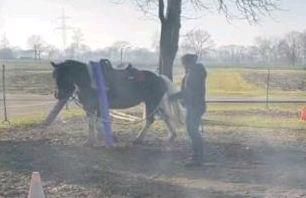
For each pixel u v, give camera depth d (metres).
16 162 10.62
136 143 12.83
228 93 43.22
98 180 9.15
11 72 55.94
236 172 10.07
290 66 100.50
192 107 10.38
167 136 14.02
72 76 12.27
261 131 15.83
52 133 14.65
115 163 10.73
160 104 12.86
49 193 8.27
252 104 29.42
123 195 8.16
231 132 15.49
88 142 12.56
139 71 12.71
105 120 12.50
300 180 9.44
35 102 29.16
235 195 8.28
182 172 10.01
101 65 12.45
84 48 80.50
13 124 16.89
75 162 10.68
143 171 10.05
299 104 29.42
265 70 73.56
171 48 18.61
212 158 11.44
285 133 15.46
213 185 8.97
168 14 18.52
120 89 12.59
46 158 11.02
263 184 9.09
